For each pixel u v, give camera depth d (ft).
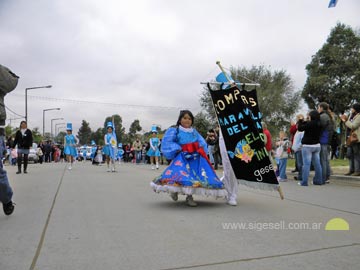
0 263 11.04
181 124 20.76
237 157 20.35
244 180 20.20
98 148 75.41
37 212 18.49
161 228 15.12
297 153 35.55
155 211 18.75
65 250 12.23
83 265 10.82
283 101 128.26
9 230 14.85
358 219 16.67
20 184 31.19
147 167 61.05
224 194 19.93
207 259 11.26
